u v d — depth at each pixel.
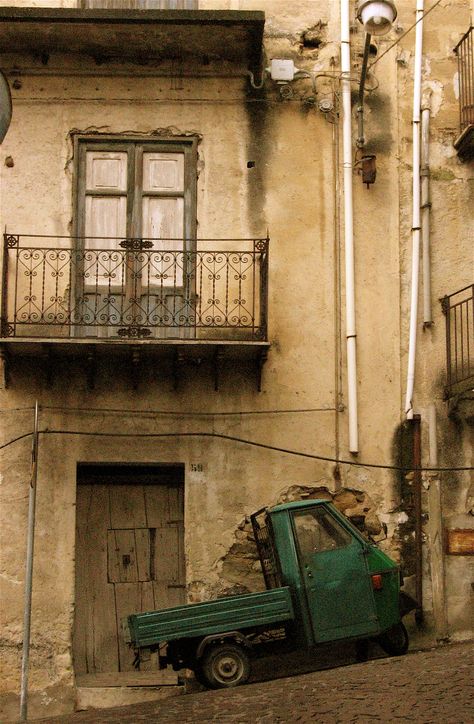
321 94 13.52
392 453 12.86
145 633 10.63
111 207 13.20
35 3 13.56
